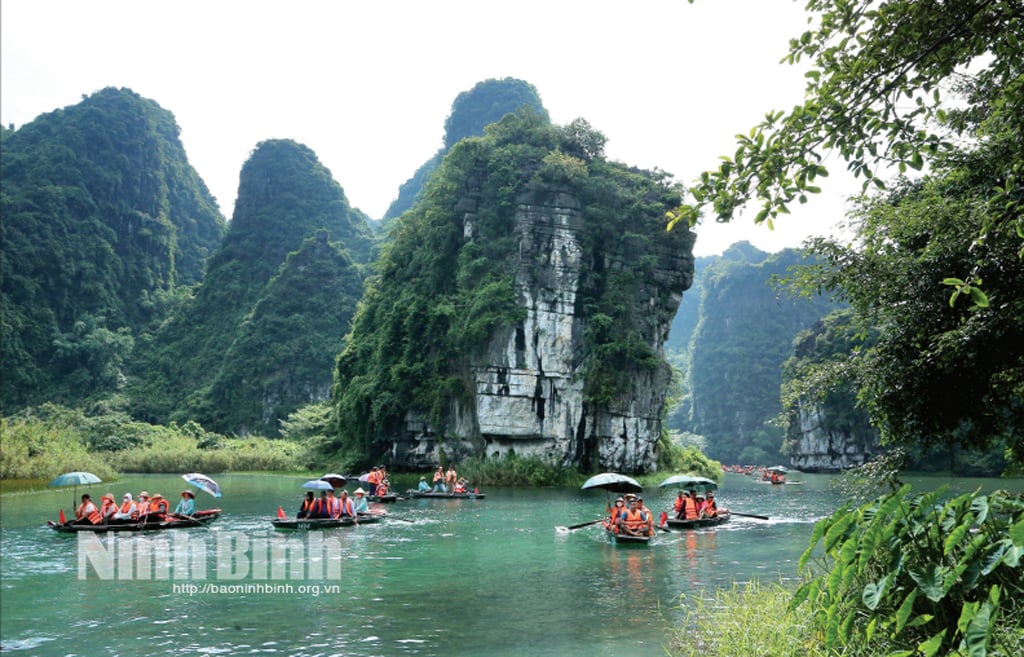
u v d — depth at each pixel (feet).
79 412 260.21
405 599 39.58
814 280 36.11
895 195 37.17
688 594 40.24
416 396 176.35
